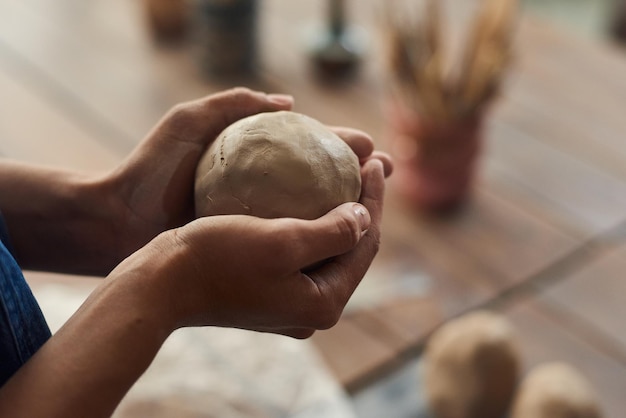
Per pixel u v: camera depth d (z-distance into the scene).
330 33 1.62
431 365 1.15
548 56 1.69
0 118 1.47
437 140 1.31
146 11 1.68
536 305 1.24
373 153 0.96
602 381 1.16
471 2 1.82
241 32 1.55
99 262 0.97
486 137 1.45
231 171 0.88
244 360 1.16
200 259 0.78
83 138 1.44
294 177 0.87
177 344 1.17
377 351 1.19
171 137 0.94
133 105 1.52
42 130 1.45
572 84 1.62
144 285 0.76
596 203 1.38
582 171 1.43
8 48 1.65
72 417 0.70
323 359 1.18
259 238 0.77
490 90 1.32
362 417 1.14
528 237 1.33
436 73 1.31
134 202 0.95
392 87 1.35
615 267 1.28
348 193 0.89
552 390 1.10
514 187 1.41
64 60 1.62
